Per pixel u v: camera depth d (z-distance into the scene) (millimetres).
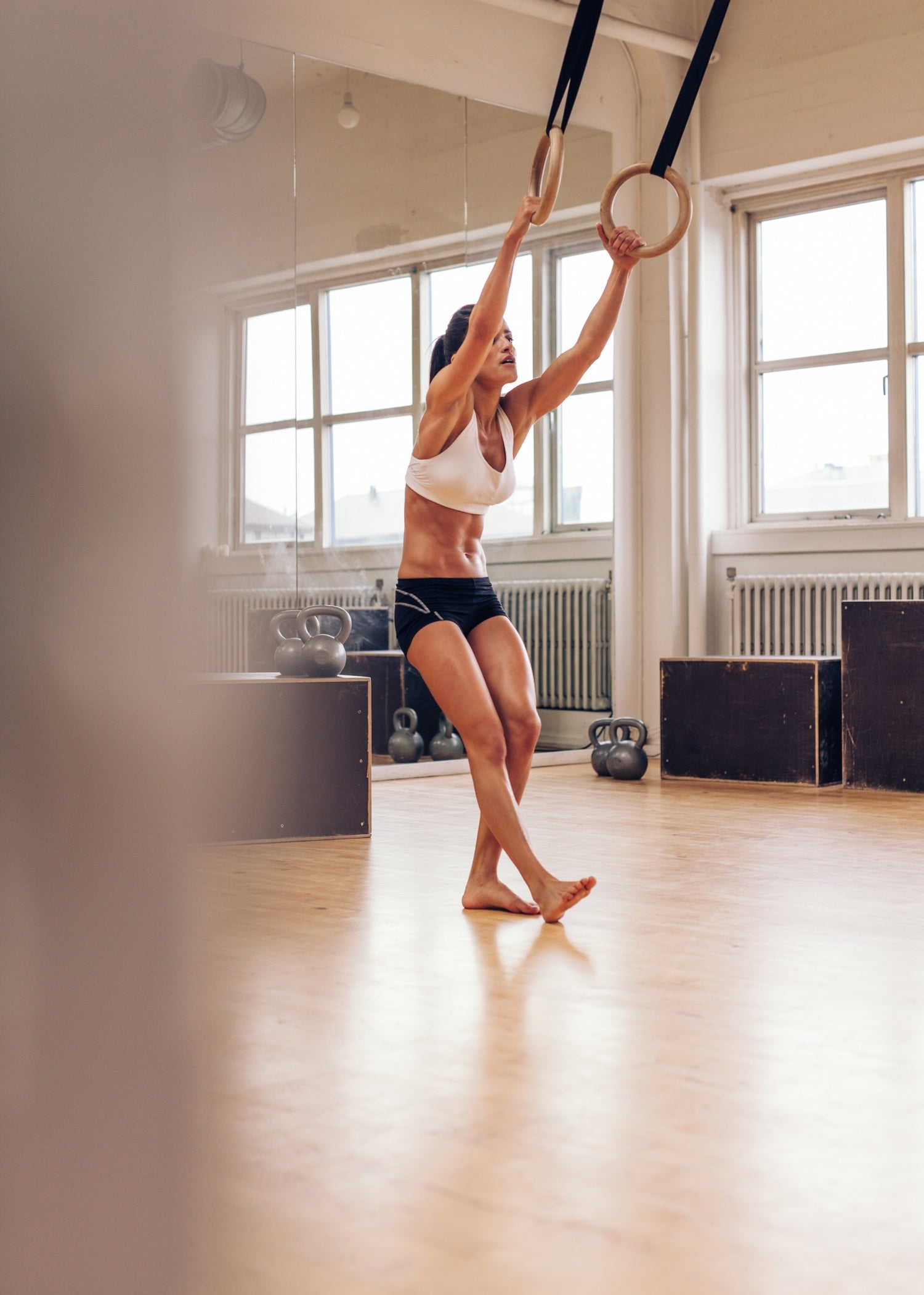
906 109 6633
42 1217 272
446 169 6406
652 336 7309
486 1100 1766
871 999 2336
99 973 277
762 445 7598
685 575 7402
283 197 5770
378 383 6117
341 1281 1174
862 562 6953
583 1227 1318
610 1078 1869
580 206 7012
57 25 261
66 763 268
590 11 4383
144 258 273
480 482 3158
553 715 7004
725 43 7227
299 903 3299
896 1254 1258
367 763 4488
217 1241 363
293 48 5812
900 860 3941
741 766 6055
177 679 280
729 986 2438
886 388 7109
